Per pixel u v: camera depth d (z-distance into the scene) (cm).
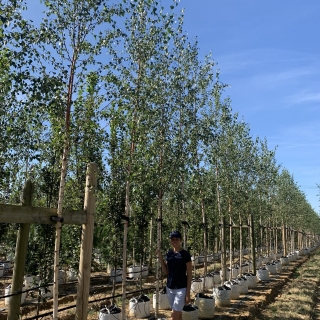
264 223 2230
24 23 494
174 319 613
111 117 586
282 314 1012
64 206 725
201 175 995
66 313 908
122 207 794
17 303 505
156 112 774
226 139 1319
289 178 2608
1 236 588
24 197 517
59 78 523
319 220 4641
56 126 514
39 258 597
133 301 882
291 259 2620
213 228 1598
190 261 634
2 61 477
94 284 1341
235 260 2328
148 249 1283
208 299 891
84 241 585
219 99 1243
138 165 716
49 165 632
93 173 589
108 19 540
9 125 520
